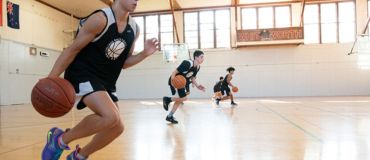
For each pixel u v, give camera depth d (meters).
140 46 15.91
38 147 2.45
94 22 1.33
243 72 14.88
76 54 1.40
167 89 15.62
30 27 12.38
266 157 1.98
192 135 2.97
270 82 14.63
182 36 15.51
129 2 1.40
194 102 10.31
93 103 1.35
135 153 2.16
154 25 15.82
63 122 4.42
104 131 1.47
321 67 14.22
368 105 7.02
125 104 9.92
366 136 2.76
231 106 7.59
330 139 2.62
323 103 8.23
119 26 1.47
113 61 1.57
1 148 2.41
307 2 14.29
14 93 11.40
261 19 14.81
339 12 14.19
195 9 15.38
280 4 14.58
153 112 6.21
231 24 15.02
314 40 14.40
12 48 11.34
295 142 2.50
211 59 15.16
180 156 2.05
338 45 14.06
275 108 6.62
